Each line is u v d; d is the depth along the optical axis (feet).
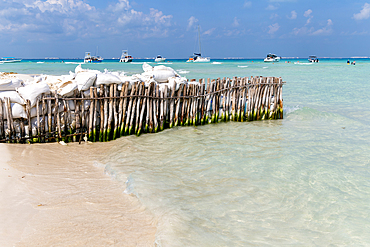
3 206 17.15
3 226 15.16
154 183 22.13
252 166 26.35
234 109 43.29
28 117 29.32
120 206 18.65
